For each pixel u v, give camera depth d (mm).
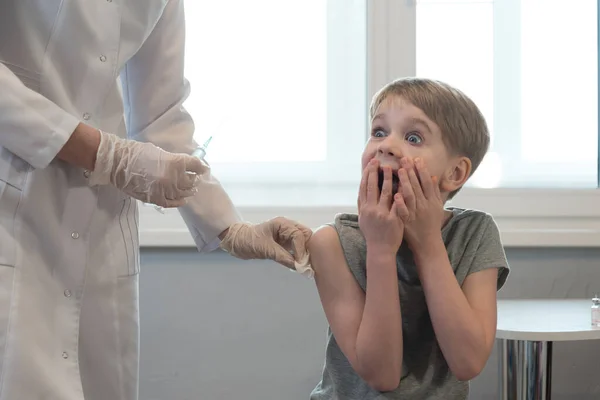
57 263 1224
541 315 1704
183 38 1479
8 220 1185
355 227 1207
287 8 2303
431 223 1111
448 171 1177
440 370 1153
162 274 2117
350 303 1152
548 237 2119
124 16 1272
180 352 2123
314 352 2133
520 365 1659
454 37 2305
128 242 1342
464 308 1101
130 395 1343
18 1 1196
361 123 2311
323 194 2295
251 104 2311
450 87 1196
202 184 1413
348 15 2307
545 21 2314
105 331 1298
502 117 2316
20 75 1199
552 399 2135
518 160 2314
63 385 1186
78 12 1200
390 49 2215
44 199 1204
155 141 1437
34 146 1128
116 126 1320
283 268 2131
